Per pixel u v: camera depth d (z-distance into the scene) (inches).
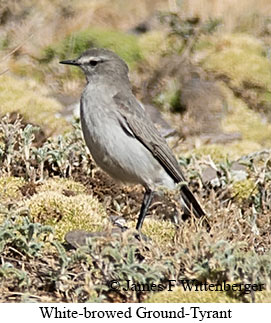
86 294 379.2
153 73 765.3
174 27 824.3
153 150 497.0
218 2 855.7
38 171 518.3
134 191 530.9
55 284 384.8
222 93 746.2
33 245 401.4
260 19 853.8
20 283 379.9
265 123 729.6
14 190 483.8
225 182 532.7
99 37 778.2
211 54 790.5
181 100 737.0
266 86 759.1
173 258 390.0
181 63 776.3
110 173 503.8
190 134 691.4
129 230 390.6
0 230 399.5
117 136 489.1
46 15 794.2
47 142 540.7
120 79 516.1
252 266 374.6
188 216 486.3
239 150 644.1
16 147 535.2
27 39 733.3
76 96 716.0
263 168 519.2
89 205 458.9
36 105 615.5
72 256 384.8
